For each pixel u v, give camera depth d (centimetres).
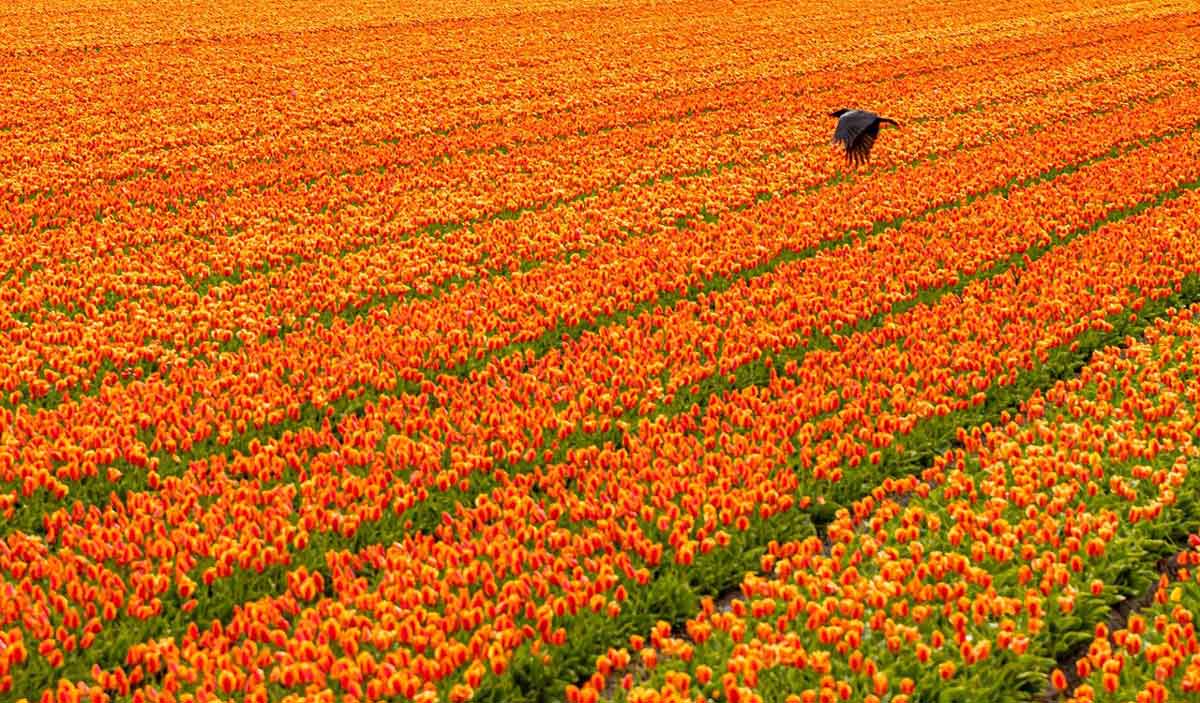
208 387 4841
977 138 10106
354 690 2892
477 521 3778
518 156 9744
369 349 5275
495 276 6562
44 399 4850
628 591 3453
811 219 7550
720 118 11275
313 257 7006
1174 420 4497
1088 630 3322
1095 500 3872
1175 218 7331
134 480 4156
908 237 7081
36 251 6962
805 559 3522
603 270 6456
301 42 16488
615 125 11094
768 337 5291
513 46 16288
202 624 3325
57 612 3269
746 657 3022
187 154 9756
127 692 2984
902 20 19350
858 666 2973
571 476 4150
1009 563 3534
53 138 10256
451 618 3166
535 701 3072
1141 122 10569
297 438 4353
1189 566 3678
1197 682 2858
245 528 3619
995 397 4825
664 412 4731
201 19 18562
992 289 6097
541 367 5112
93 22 17900
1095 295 5828
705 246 7012
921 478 4281
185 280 6500
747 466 4044
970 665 3048
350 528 3734
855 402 4644
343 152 9975
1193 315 5859
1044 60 14850
